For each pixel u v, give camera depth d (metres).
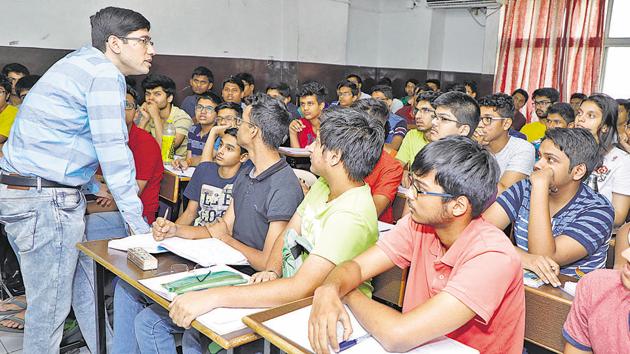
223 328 1.21
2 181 1.85
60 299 1.98
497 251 1.14
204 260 1.63
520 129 5.27
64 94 1.78
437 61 7.27
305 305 1.27
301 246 1.53
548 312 1.38
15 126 1.85
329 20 6.75
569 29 5.80
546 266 1.51
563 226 1.71
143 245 1.76
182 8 5.53
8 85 3.44
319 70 6.77
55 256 1.92
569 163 1.65
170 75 5.55
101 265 1.77
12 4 4.45
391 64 7.57
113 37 1.87
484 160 1.16
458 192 1.15
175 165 3.41
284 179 1.83
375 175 2.38
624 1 5.66
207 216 2.33
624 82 5.77
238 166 2.32
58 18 4.70
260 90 6.38
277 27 6.42
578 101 4.69
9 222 1.86
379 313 1.13
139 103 3.96
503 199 1.82
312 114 4.32
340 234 1.41
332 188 1.53
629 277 1.04
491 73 6.62
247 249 1.79
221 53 5.93
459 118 2.52
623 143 3.06
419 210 1.20
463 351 1.11
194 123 4.38
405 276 1.55
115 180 1.84
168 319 1.69
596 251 1.68
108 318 2.08
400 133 3.93
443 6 6.76
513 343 1.22
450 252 1.21
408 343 1.08
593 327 1.13
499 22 6.49
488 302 1.09
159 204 2.91
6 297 2.75
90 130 1.84
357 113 1.50
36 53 4.62
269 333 1.13
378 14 7.59
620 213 2.61
